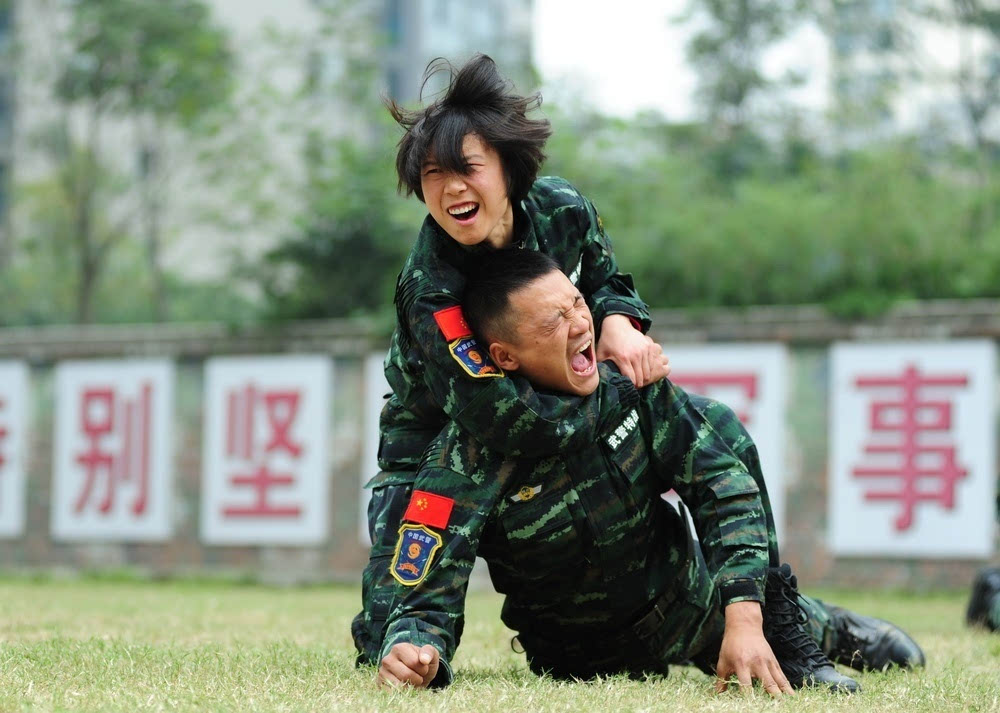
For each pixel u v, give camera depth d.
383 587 7.09
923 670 8.01
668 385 6.95
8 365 29.91
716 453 6.84
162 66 36.84
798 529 24.47
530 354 6.46
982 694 6.68
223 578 27.95
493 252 6.73
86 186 41.75
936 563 23.69
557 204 7.34
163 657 7.57
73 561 29.20
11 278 45.53
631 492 6.79
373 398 27.36
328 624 11.80
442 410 7.13
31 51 42.47
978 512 23.48
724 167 35.38
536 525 6.74
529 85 30.31
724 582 6.68
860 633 8.04
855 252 26.14
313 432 27.66
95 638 8.65
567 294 6.50
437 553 6.66
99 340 29.33
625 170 29.72
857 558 24.12
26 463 29.69
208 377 28.47
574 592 6.97
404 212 29.30
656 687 6.58
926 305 24.02
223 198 39.19
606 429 6.74
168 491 28.58
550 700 6.06
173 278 44.31
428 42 55.28
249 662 7.40
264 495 27.83
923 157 33.28
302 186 33.03
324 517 27.41
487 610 15.97
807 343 24.67
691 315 25.27
